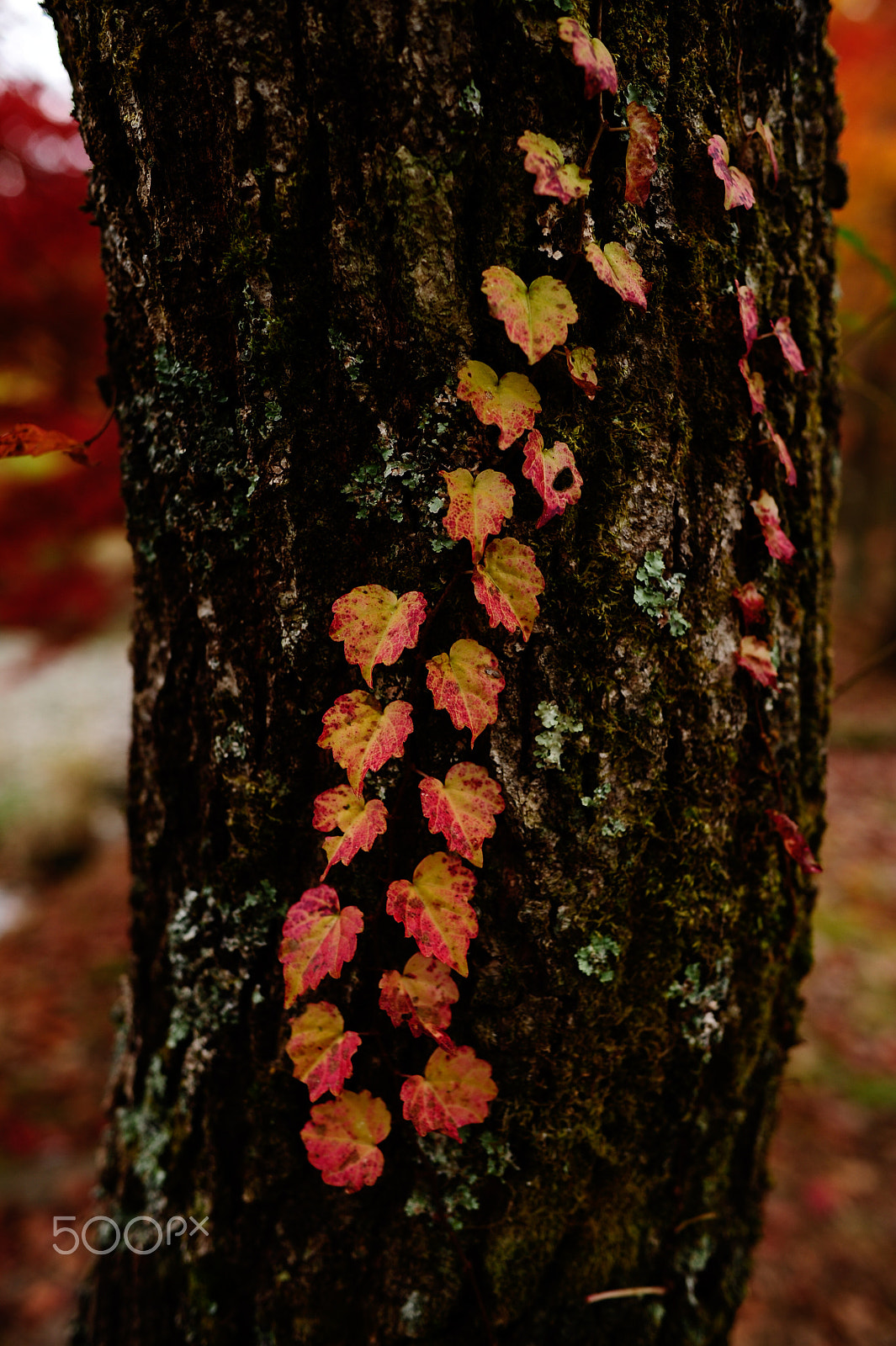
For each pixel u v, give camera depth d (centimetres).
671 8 61
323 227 60
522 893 64
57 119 160
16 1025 214
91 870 318
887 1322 126
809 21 66
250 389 62
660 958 66
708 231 63
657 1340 69
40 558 247
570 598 62
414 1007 63
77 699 511
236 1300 69
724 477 64
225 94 60
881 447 568
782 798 69
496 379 60
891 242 330
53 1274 138
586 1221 67
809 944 74
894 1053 184
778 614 68
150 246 63
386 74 59
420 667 62
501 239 60
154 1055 73
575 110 60
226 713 66
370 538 62
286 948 62
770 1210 145
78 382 191
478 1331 66
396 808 64
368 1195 66
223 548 64
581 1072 65
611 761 64
